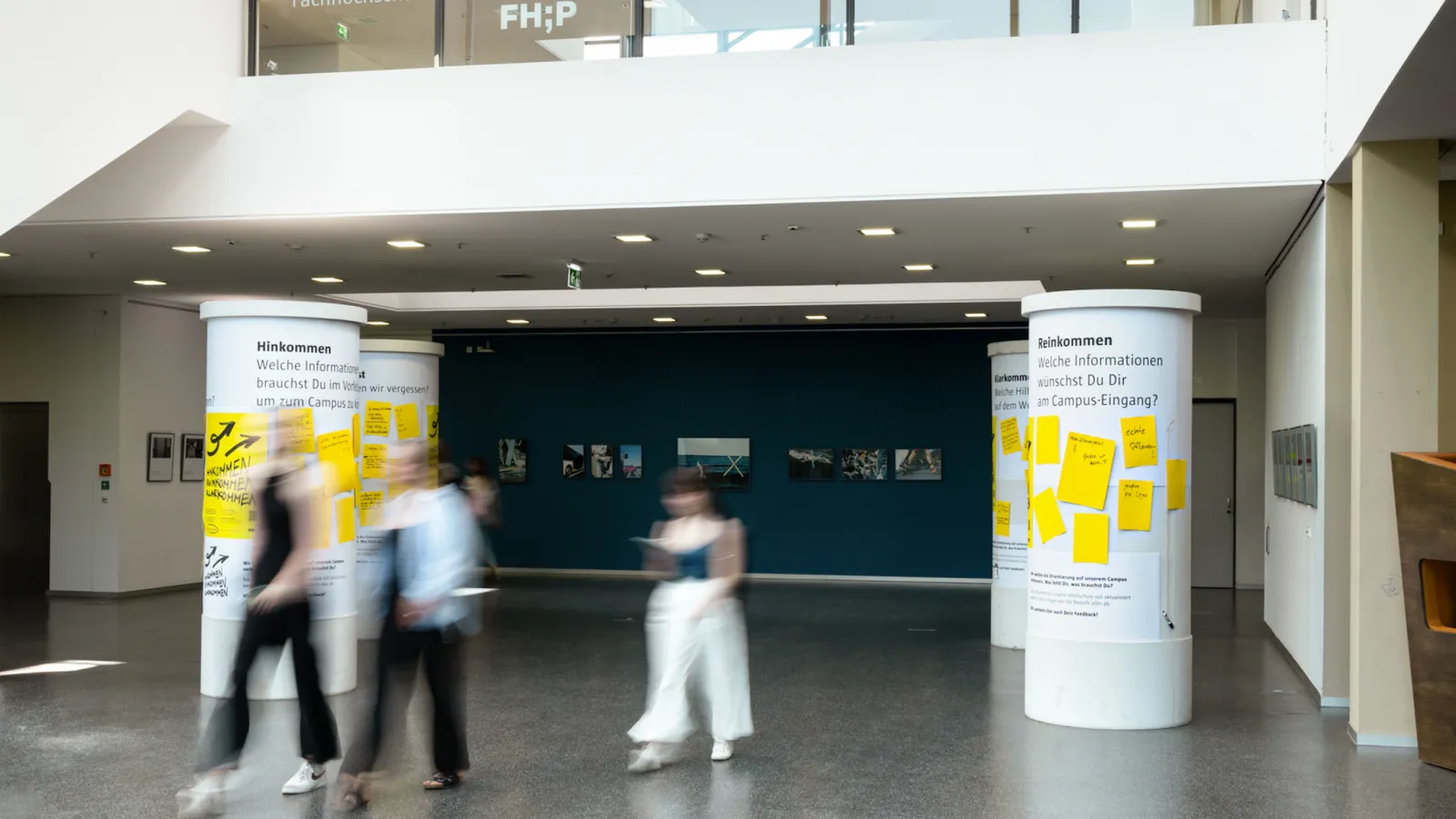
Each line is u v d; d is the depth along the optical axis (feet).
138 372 56.08
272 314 30.37
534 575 67.00
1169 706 28.02
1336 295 30.17
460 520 22.26
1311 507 31.94
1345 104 27.50
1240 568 60.59
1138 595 27.96
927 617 49.11
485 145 34.53
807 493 65.72
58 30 30.50
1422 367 26.32
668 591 24.43
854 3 32.89
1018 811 20.92
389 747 25.20
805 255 42.63
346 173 35.19
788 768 23.88
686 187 33.58
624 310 60.80
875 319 63.00
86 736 26.35
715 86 33.47
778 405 66.18
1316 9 30.96
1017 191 32.01
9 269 47.32
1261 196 31.83
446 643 22.12
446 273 48.03
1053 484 28.68
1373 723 26.20
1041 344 29.04
